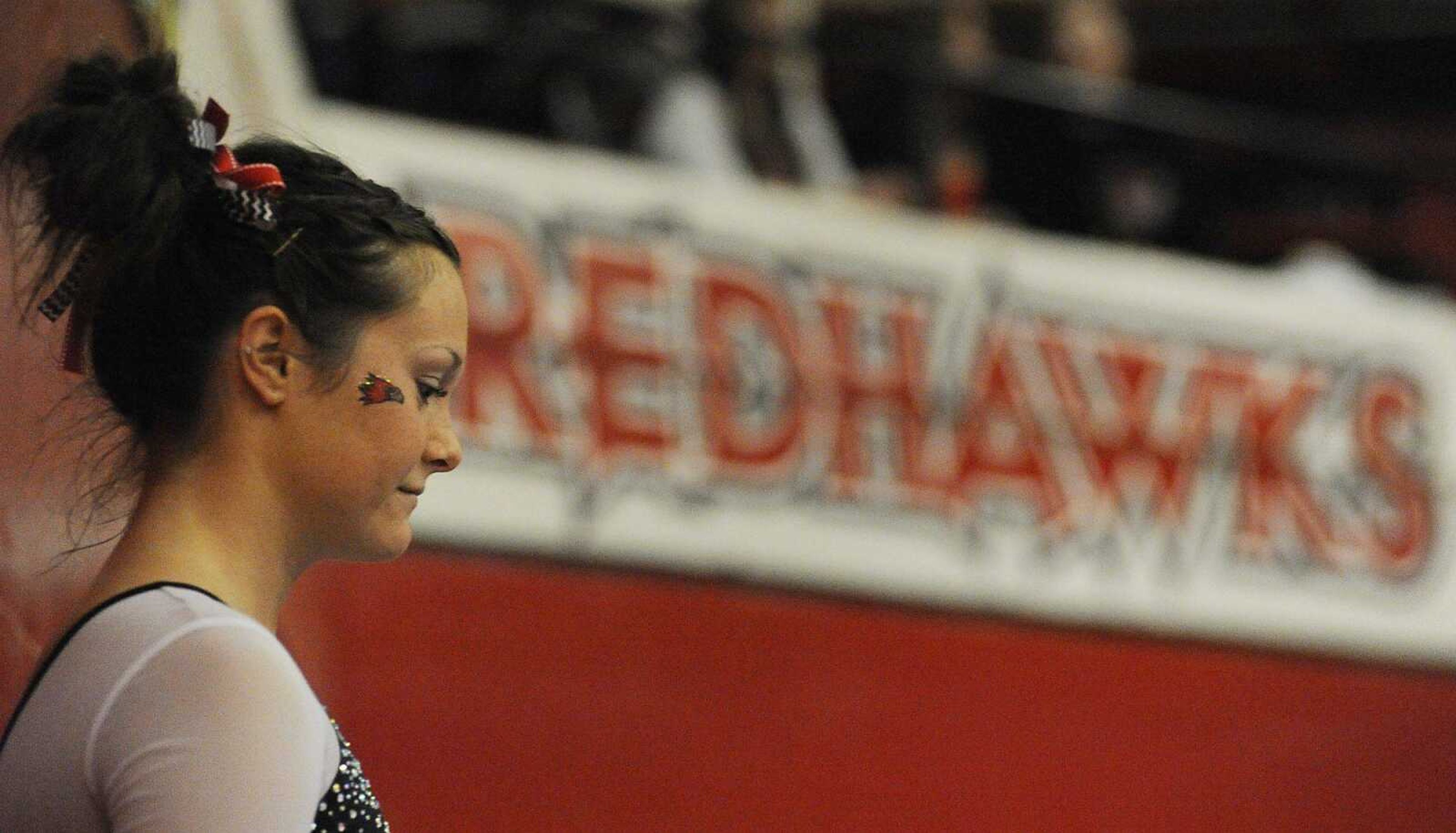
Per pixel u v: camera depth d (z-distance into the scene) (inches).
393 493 150.8
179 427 146.4
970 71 791.7
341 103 644.7
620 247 647.1
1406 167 885.2
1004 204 799.7
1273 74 865.5
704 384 653.3
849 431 677.3
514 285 623.8
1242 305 760.3
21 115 157.9
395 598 583.2
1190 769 700.0
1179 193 836.6
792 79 733.3
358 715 558.6
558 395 626.2
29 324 228.8
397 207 151.7
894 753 652.7
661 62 705.6
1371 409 776.3
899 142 782.5
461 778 570.9
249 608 145.9
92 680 134.0
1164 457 732.0
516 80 683.4
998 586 693.3
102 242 146.1
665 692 619.2
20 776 134.9
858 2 768.9
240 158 149.3
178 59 152.7
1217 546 736.3
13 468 253.1
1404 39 884.0
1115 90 827.4
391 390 148.3
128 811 127.5
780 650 646.5
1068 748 680.4
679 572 639.8
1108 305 732.0
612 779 599.2
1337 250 860.6
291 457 146.6
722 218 668.1
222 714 129.5
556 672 602.9
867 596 670.5
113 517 175.6
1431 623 768.9
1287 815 705.0
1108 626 711.1
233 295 143.7
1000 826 657.6
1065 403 716.7
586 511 625.9
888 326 690.2
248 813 127.4
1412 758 737.0
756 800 619.8
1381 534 767.1
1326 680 740.7
